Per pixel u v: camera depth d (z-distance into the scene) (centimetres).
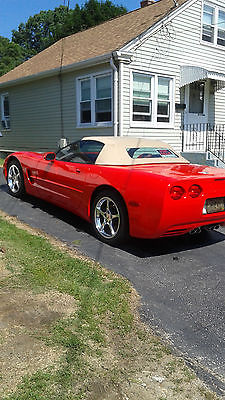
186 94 1142
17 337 231
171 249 437
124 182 407
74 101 1134
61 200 532
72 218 548
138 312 280
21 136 1449
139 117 1023
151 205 377
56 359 213
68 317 260
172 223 377
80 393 189
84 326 250
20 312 262
